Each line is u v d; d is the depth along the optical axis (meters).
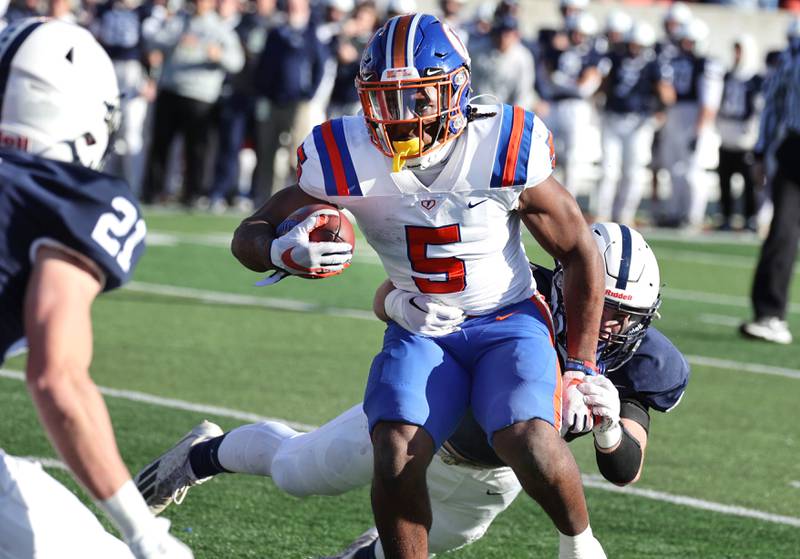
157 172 48.62
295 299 30.89
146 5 47.03
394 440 10.77
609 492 16.62
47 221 8.69
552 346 11.66
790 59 27.14
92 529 9.41
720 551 14.44
